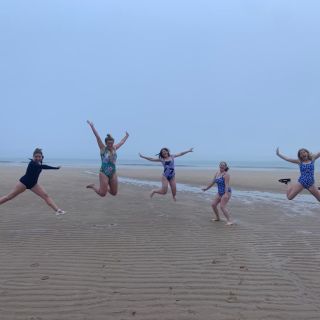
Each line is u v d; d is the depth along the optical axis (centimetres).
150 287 557
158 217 1110
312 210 1275
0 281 577
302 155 1004
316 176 2756
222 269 638
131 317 464
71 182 2231
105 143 976
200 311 481
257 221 1069
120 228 948
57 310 483
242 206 1359
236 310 484
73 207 1278
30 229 926
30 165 929
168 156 1147
